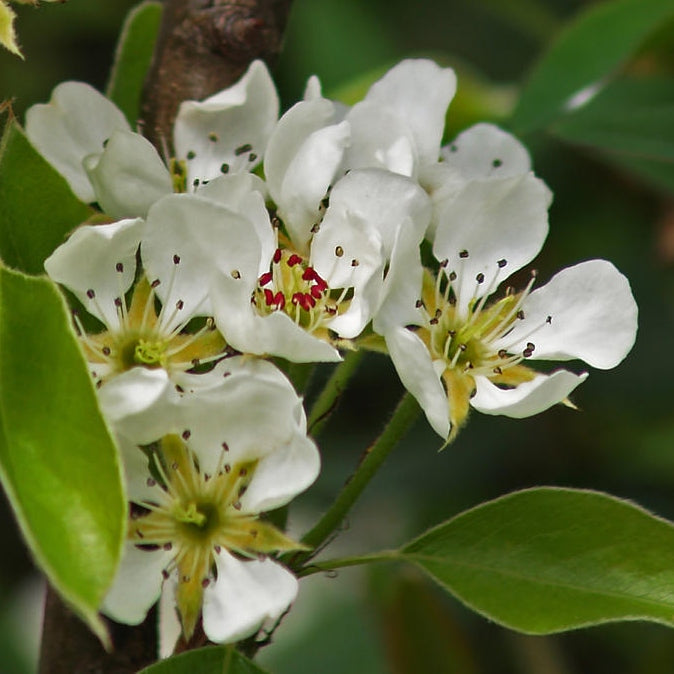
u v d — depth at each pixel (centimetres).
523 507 58
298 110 58
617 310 59
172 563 56
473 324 59
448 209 59
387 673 72
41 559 52
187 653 56
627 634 73
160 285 57
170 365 57
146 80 63
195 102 60
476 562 58
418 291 57
